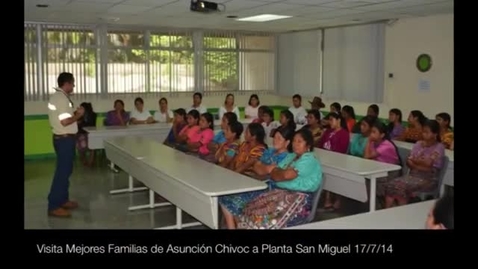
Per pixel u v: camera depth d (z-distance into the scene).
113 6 5.66
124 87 8.30
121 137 6.08
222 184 3.36
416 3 5.38
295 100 7.66
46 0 5.22
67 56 7.77
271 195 3.26
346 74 8.02
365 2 5.29
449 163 4.33
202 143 5.13
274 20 7.17
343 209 4.93
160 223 4.46
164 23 7.71
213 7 5.06
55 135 4.65
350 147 5.17
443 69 6.48
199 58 8.91
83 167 7.14
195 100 7.57
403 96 7.10
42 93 7.67
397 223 2.55
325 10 5.96
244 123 7.36
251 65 9.53
